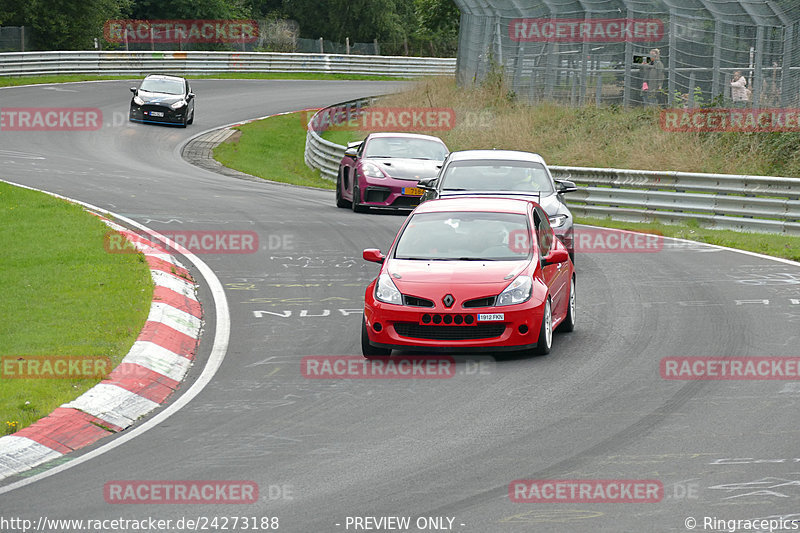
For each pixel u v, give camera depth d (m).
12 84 167.62
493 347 35.28
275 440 27.52
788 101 91.50
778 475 23.73
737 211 70.88
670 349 36.94
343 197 80.00
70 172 94.50
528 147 108.19
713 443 26.30
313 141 120.81
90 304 42.62
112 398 31.14
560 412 29.52
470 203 41.47
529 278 36.31
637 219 76.44
